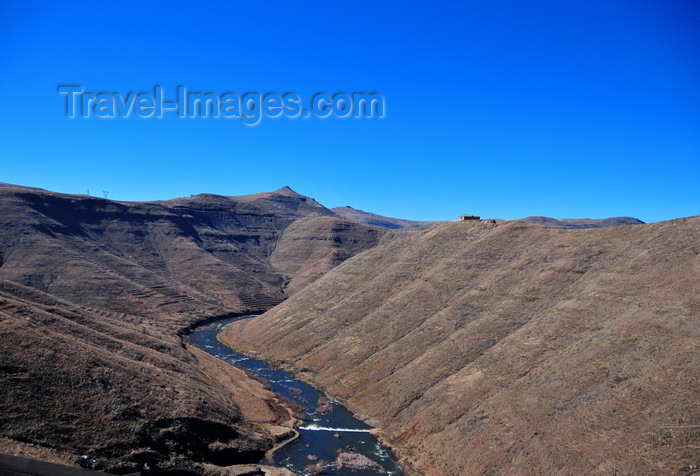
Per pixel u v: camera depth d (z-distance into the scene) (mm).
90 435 38625
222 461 44750
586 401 40469
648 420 35406
